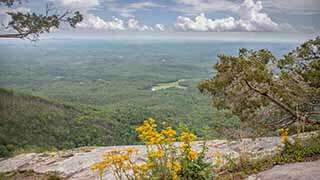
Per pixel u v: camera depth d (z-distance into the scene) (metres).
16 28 12.81
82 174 8.40
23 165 10.83
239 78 10.62
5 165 11.30
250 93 10.91
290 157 5.55
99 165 4.32
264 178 4.73
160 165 4.22
